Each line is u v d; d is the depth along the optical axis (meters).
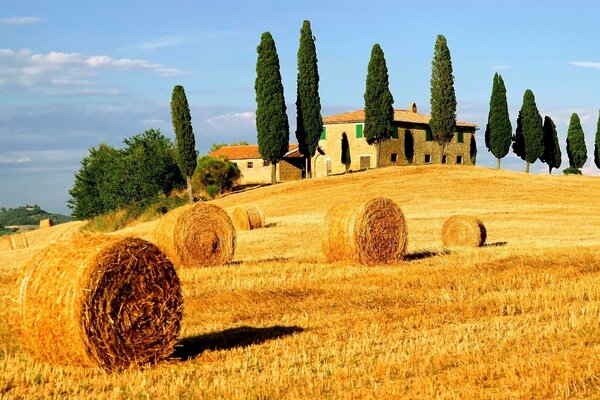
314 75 93.75
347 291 24.50
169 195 110.19
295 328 19.23
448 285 25.38
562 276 26.84
